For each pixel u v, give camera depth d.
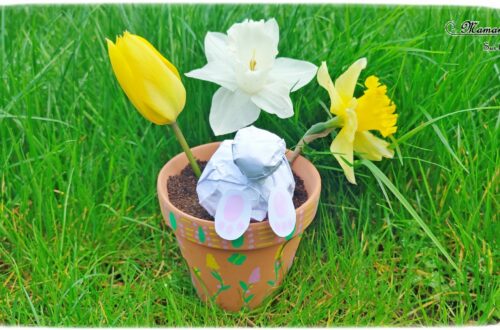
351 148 0.47
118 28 0.65
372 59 0.58
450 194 0.57
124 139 0.59
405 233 0.55
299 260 0.55
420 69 0.59
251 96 0.48
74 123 0.62
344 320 0.50
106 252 0.56
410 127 0.58
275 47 0.47
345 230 0.56
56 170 0.58
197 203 0.48
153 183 0.58
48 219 0.56
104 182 0.59
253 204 0.45
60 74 0.64
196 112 0.60
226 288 0.49
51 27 0.70
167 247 0.56
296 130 0.57
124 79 0.44
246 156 0.43
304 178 0.50
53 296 0.50
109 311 0.49
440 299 0.51
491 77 0.64
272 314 0.51
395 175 0.57
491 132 0.59
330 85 0.46
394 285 0.52
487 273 0.51
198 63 0.60
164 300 0.53
